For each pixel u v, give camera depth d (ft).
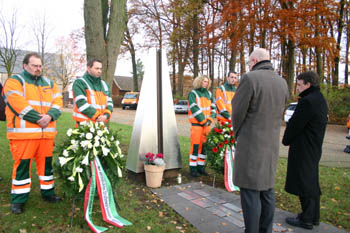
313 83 9.71
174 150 15.76
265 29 46.29
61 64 109.60
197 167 16.60
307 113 9.30
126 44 91.25
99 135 9.82
